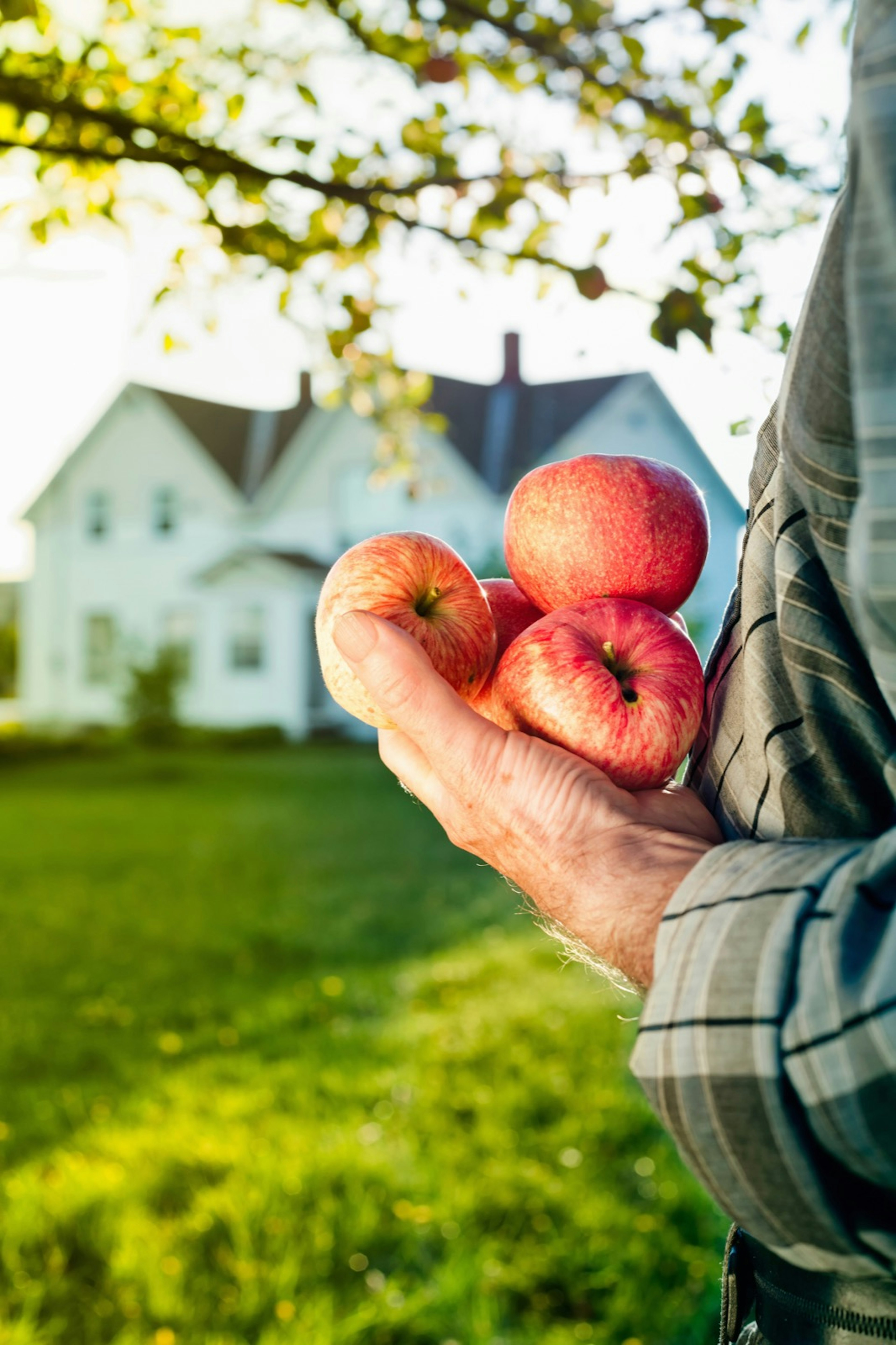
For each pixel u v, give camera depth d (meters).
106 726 23.80
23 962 6.21
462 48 2.92
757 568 0.86
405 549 1.07
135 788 15.36
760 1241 0.70
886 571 0.55
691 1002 0.64
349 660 0.93
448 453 22.22
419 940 6.54
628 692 0.98
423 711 0.90
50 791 15.12
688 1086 0.63
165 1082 4.29
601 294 2.44
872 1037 0.56
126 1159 3.59
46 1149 3.75
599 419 22.30
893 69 0.55
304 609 23.23
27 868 9.21
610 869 0.81
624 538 1.07
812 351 0.68
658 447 22.22
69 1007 5.36
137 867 9.16
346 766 17.92
